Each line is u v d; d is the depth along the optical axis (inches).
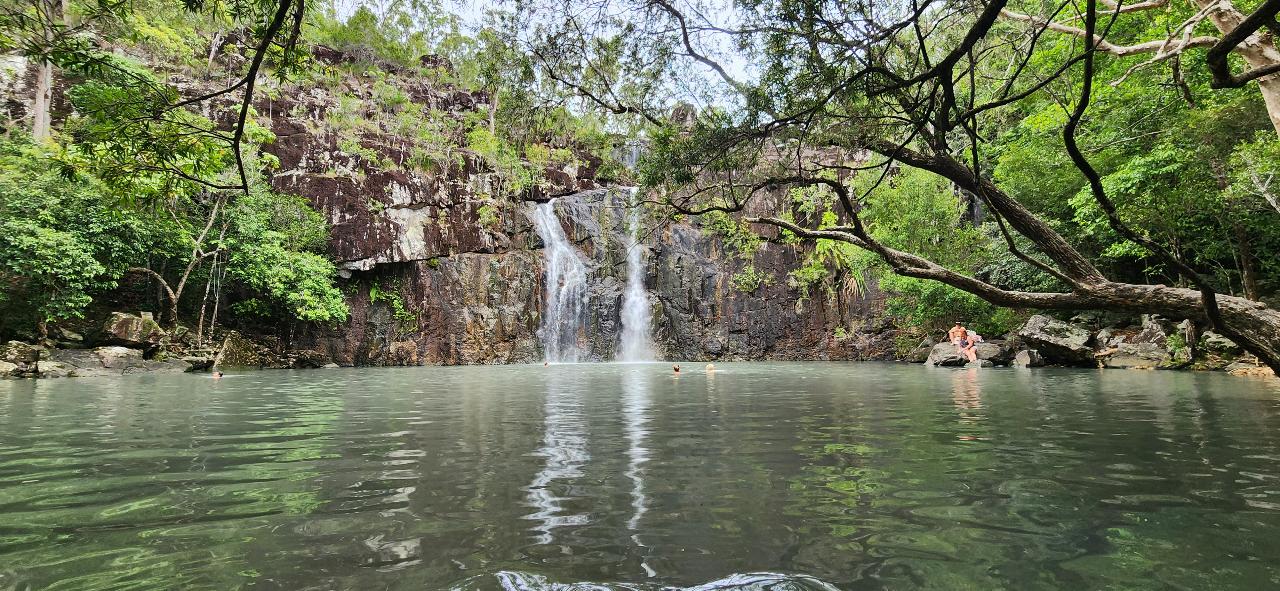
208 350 770.2
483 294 1061.1
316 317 860.6
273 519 99.7
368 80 1085.1
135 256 717.3
